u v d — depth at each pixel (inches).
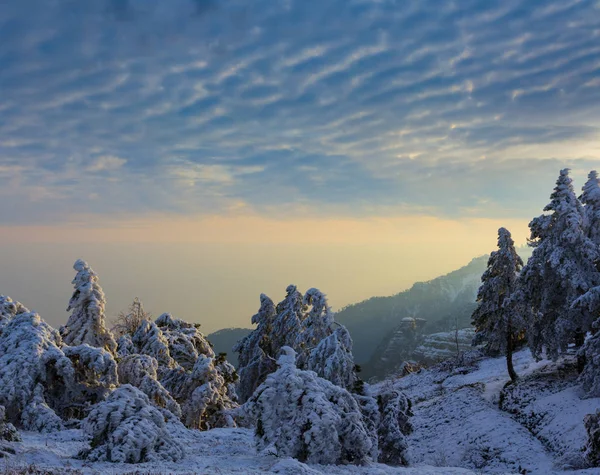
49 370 947.3
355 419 746.2
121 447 612.4
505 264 1664.6
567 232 1390.3
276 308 1977.1
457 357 2561.5
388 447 914.7
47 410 858.8
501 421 1326.3
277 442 705.6
